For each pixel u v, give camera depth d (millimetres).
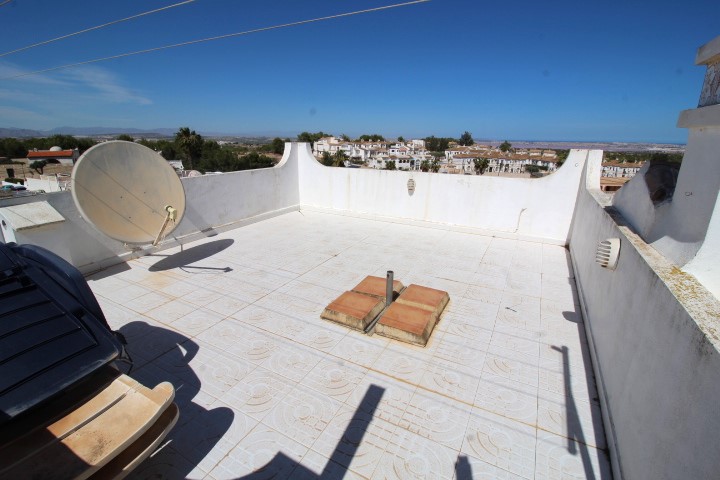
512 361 3264
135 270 5176
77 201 4082
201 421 2541
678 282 1857
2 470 1537
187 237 6426
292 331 3664
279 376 3006
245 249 6148
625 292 2596
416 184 7590
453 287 4762
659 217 2584
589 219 4750
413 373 3076
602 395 2746
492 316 4031
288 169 8703
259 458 2271
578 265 5062
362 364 3176
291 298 4379
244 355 3275
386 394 2828
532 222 6723
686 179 2244
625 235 2852
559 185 6375
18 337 1843
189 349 3352
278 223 7906
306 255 5891
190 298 4352
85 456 1627
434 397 2809
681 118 2311
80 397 1923
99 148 4359
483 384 2961
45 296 2127
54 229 4473
